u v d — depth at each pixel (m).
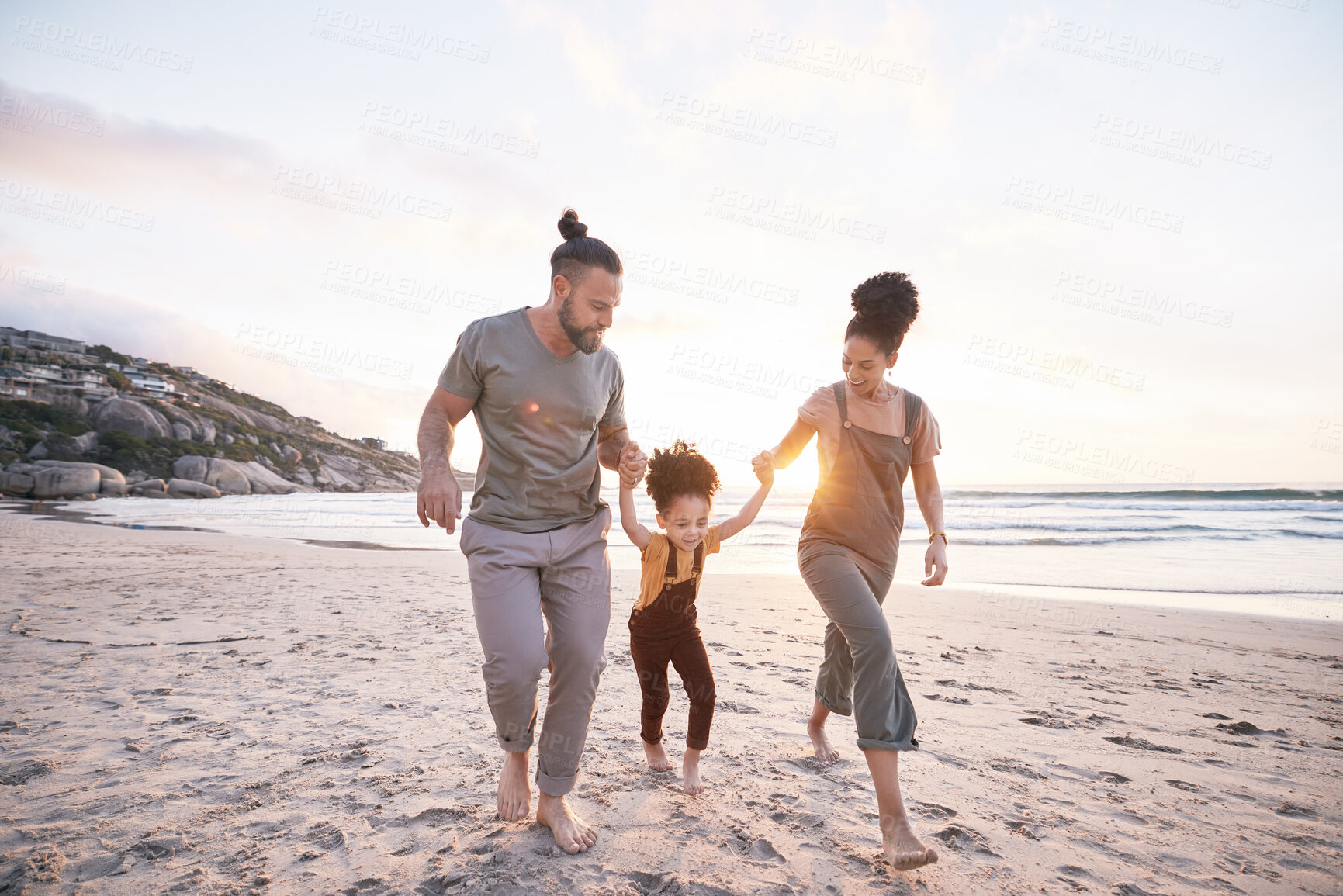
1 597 6.61
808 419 2.54
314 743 2.99
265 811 2.33
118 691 3.74
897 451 2.44
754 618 7.09
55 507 31.47
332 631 5.53
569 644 2.18
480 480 2.25
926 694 4.18
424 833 2.19
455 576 9.81
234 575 9.19
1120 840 2.28
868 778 2.75
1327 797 2.69
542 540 2.18
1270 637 6.53
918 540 18.69
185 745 2.95
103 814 2.29
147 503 39.34
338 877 1.91
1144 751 3.22
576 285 2.05
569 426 2.22
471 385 2.20
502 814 2.25
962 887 1.95
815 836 2.23
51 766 2.68
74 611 6.04
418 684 3.98
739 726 3.40
